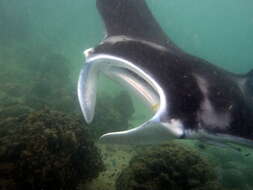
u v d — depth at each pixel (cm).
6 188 266
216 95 187
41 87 853
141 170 347
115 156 494
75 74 1549
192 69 200
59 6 3412
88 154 358
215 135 167
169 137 154
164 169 357
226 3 5597
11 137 310
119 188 344
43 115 347
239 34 11731
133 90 217
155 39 288
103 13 299
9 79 987
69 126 349
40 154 287
